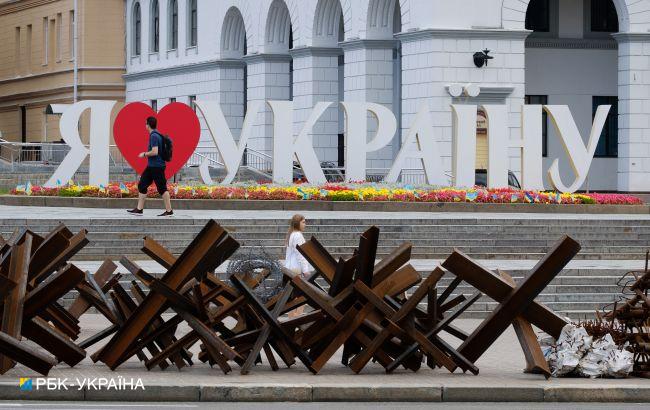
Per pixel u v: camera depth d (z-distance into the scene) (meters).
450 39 130.50
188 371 41.25
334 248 76.12
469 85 129.00
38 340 40.41
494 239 79.06
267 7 163.00
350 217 82.12
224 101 175.62
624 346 42.94
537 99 148.00
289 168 104.88
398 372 41.72
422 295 40.94
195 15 185.00
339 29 161.38
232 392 37.75
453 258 41.34
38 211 89.62
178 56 188.62
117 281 46.25
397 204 93.62
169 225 78.50
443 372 41.88
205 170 105.25
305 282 41.16
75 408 35.84
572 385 39.19
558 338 41.75
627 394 38.94
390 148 143.38
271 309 42.97
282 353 41.66
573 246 40.75
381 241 78.06
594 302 64.31
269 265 50.00
